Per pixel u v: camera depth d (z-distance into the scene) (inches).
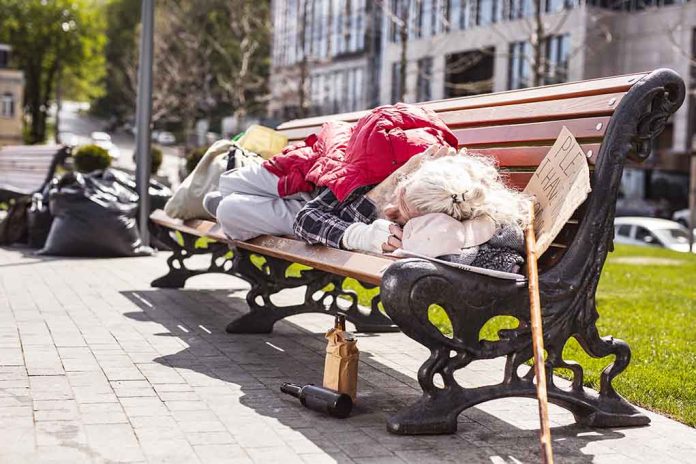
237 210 226.8
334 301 261.0
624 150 160.9
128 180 451.2
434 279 149.0
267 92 2411.4
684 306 357.7
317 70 2399.1
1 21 2655.0
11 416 155.0
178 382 185.9
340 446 146.9
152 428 151.7
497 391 158.9
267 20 1768.0
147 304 291.3
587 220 160.9
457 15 1775.3
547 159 171.3
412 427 154.2
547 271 159.3
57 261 404.8
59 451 136.9
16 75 2287.2
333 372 171.8
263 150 285.3
